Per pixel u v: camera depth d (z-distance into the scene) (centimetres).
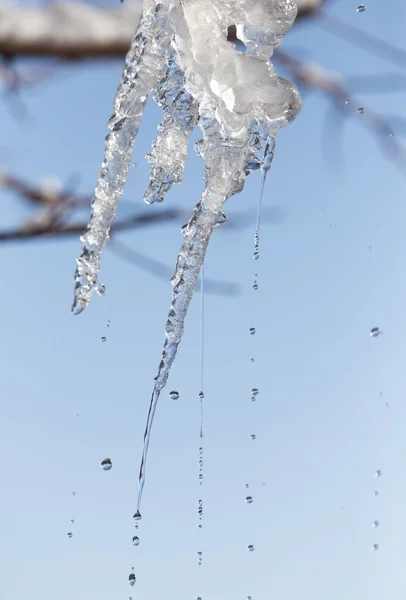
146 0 72
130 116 73
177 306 75
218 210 74
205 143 73
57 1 104
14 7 103
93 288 75
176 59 71
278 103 71
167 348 75
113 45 103
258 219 76
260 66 71
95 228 74
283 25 71
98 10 104
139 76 72
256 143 73
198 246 74
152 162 73
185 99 73
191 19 71
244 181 73
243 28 71
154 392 77
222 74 71
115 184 74
